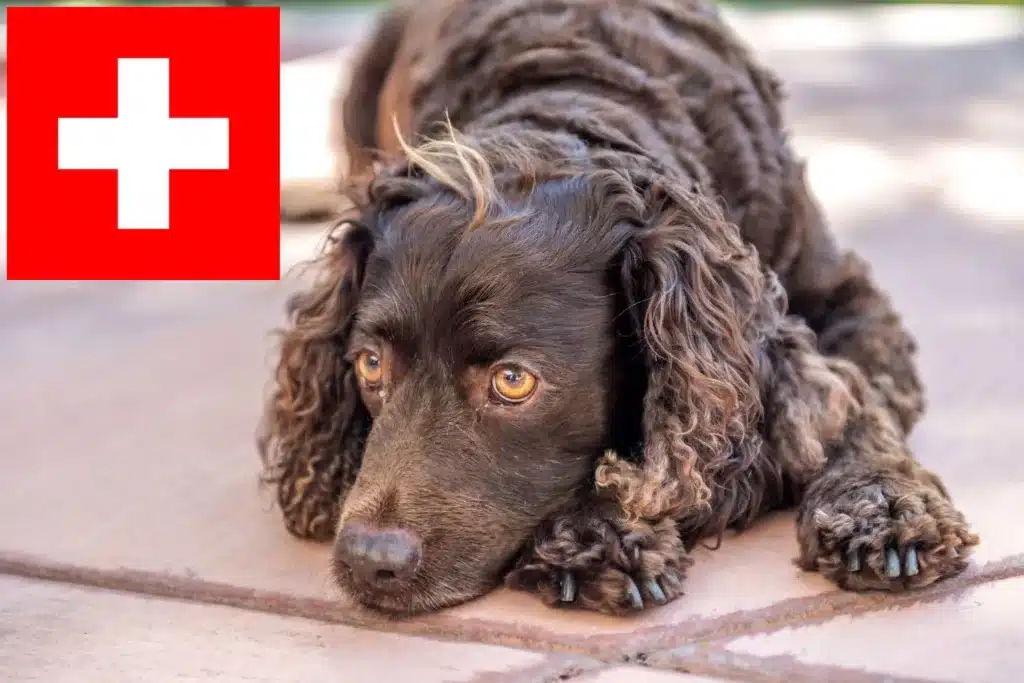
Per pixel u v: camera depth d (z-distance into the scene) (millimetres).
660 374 978
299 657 920
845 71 3359
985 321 1299
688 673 897
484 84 1144
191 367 1283
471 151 1001
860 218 1714
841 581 950
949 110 2639
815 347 1065
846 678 887
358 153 1515
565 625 935
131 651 928
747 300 1011
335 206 1544
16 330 1382
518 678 899
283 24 4895
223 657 922
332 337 1047
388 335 965
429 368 960
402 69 1326
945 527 949
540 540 960
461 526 951
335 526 1028
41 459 1126
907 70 3367
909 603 938
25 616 958
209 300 1460
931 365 1209
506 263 955
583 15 1155
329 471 1035
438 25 1254
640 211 989
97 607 965
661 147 1077
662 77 1122
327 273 1057
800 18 5156
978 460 1064
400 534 939
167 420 1182
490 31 1169
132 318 1409
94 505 1064
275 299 1453
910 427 1095
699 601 946
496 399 956
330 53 3877
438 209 983
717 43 1169
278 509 1059
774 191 1128
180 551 1013
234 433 1158
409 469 950
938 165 2059
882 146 2230
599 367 969
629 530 954
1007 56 3656
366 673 906
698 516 987
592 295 969
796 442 1015
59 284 1545
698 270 987
